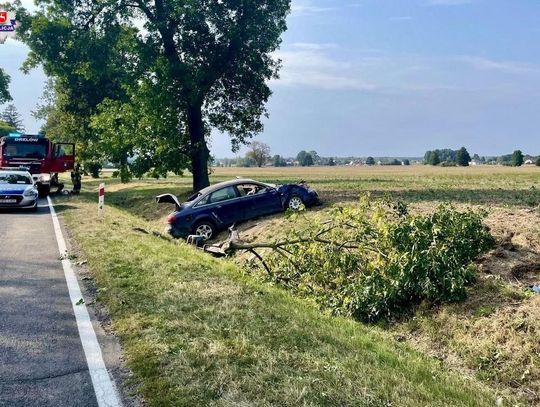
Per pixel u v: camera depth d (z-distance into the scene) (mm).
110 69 25953
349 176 53625
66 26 24656
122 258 9047
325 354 4848
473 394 4758
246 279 8438
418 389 4266
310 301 8383
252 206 15227
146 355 4609
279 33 25656
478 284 7535
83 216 16312
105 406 3764
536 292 7074
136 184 42250
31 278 7844
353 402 3812
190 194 26797
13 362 4590
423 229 8391
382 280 7930
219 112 27734
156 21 23594
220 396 3848
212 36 24672
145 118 23922
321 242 9484
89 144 30844
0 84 62469
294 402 3744
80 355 4734
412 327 7188
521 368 5605
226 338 5078
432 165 142750
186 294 6680
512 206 13898
